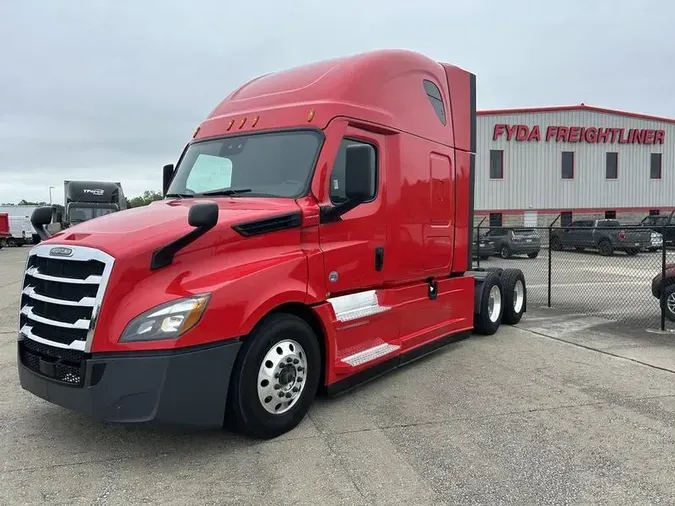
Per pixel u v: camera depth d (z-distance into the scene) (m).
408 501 3.38
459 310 7.25
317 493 3.49
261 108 5.51
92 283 3.72
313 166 4.83
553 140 35.16
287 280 4.37
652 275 12.38
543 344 7.53
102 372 3.66
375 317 5.46
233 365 4.03
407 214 5.93
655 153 37.38
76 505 3.35
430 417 4.78
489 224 34.38
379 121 5.52
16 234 45.56
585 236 15.59
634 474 3.72
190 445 4.21
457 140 7.07
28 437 4.37
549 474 3.72
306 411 4.64
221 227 4.09
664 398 5.24
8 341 7.95
